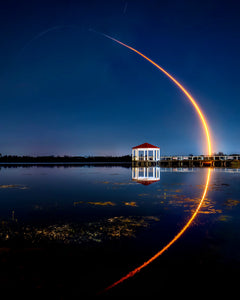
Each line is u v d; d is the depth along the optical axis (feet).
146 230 16.62
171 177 61.67
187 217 20.25
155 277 10.19
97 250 12.96
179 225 17.83
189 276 10.24
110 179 56.24
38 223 18.52
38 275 10.32
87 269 10.85
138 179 56.29
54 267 11.03
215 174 72.02
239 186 42.57
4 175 69.10
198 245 13.70
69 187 41.45
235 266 11.12
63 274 10.43
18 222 18.83
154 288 9.39
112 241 14.38
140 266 11.15
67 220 19.42
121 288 9.39
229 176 64.64
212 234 15.69
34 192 35.83
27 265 11.21
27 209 23.88
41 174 72.95
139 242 14.21
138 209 23.63
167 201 28.04
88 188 40.14
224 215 20.94
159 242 14.21
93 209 23.75
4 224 18.21
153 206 25.09
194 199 29.25
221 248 13.28
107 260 11.75
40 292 9.14
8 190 37.91
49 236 15.29
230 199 29.25
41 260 11.73
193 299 8.73
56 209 23.81
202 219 19.54
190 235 15.46
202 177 61.31
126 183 47.52
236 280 9.92
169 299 8.72
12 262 11.52
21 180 54.24
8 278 10.08
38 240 14.53
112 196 31.83
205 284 9.64
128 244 13.88
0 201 28.37
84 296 8.91
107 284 9.67
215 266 11.16
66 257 12.10
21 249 13.09
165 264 11.34
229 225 17.78
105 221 19.06
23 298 8.78
